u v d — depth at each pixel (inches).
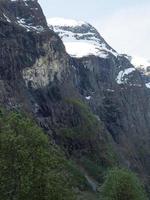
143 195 5777.6
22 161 2960.1
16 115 3230.8
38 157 3031.5
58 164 3196.4
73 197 3120.1
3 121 3152.1
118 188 5492.1
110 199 5497.1
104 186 5674.2
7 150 2974.9
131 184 5536.4
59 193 3002.0
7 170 2938.0
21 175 2925.7
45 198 2940.5
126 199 5487.2
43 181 2972.4
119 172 5669.3
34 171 2970.0
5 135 3002.0
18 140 3002.0
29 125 3159.5
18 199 2874.0
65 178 3193.9
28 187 2866.6
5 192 2881.4
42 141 3132.4
